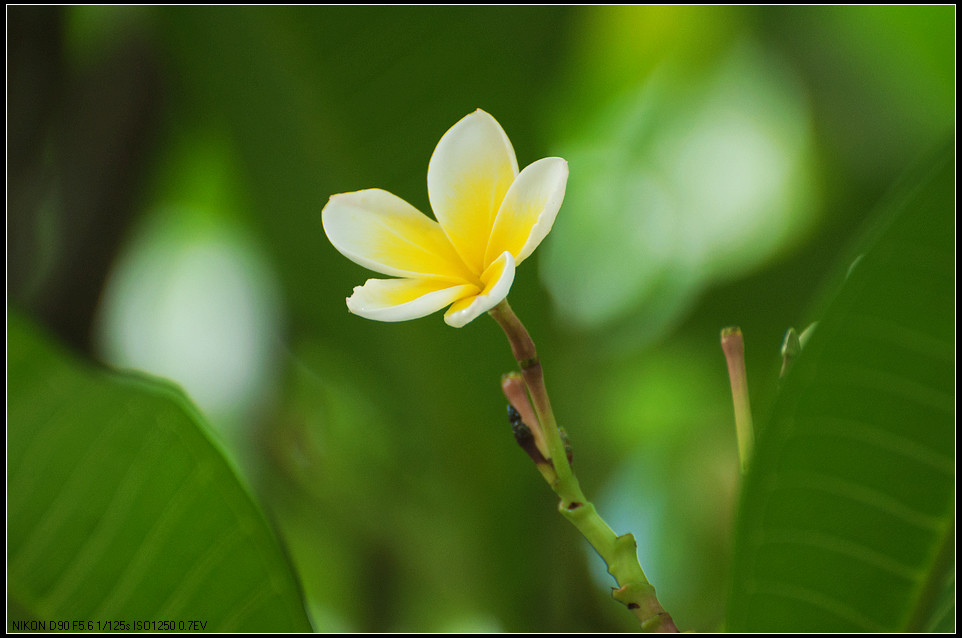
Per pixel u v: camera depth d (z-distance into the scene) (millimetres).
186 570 1232
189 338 2217
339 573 1998
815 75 2240
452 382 1704
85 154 1674
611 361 2217
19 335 1252
